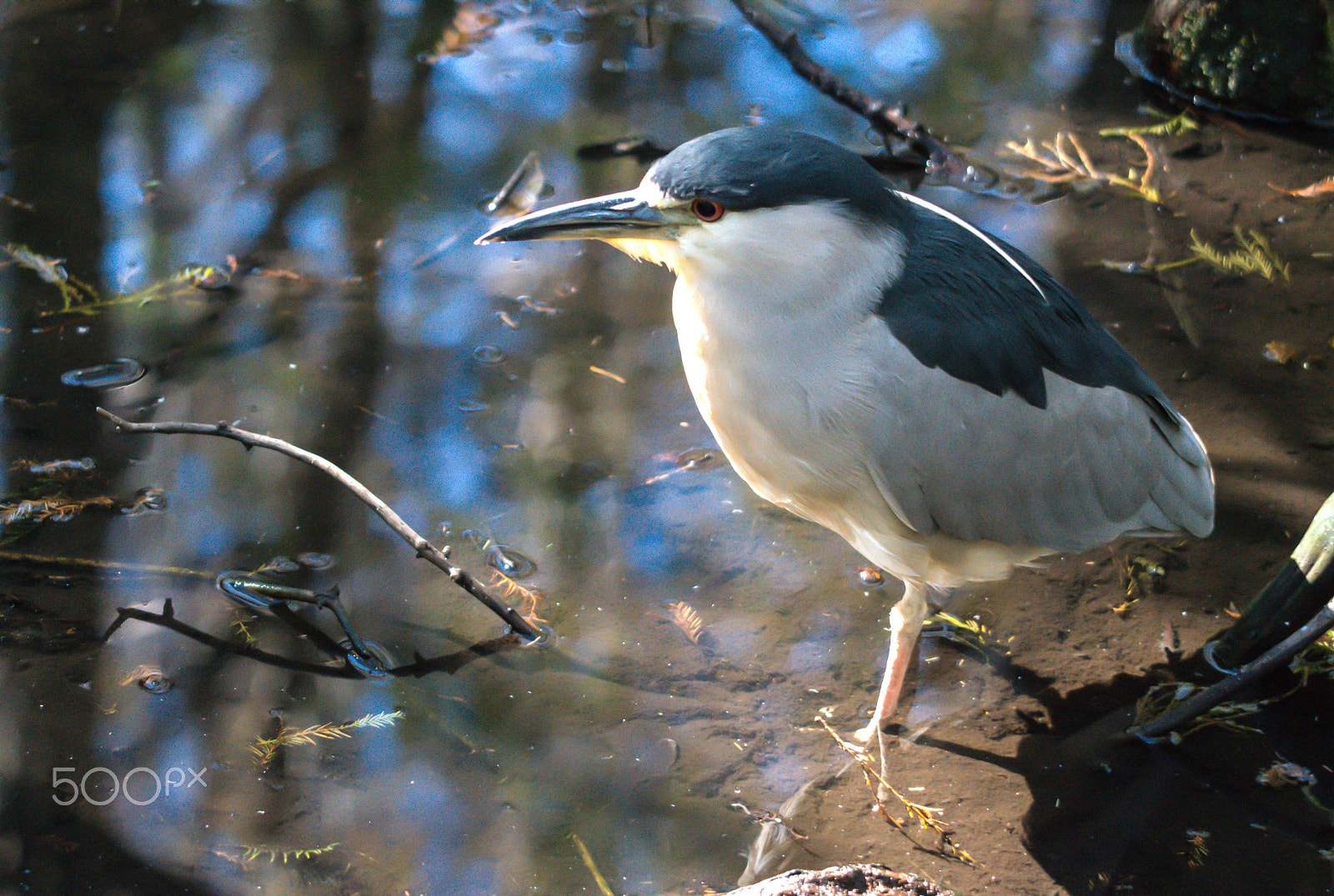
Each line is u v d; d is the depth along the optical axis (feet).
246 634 21.76
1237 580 23.20
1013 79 38.52
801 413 18.78
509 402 27.09
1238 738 20.39
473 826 18.65
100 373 27.02
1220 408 26.58
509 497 24.88
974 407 18.93
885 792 19.44
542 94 37.42
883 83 38.34
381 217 32.24
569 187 33.14
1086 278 30.25
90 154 33.86
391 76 38.06
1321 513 20.25
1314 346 28.04
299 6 41.47
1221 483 24.90
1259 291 29.71
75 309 28.68
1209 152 35.06
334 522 24.17
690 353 19.51
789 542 24.29
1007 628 22.58
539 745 20.04
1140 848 18.65
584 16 41.52
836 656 21.89
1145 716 20.74
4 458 24.79
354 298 29.66
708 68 38.78
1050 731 20.61
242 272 30.19
